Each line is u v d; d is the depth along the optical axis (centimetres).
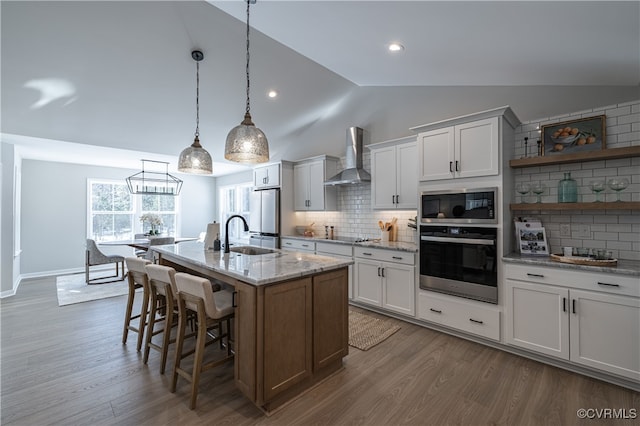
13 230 455
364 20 222
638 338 204
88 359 256
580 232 271
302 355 209
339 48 287
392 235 402
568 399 202
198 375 196
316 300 219
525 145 301
